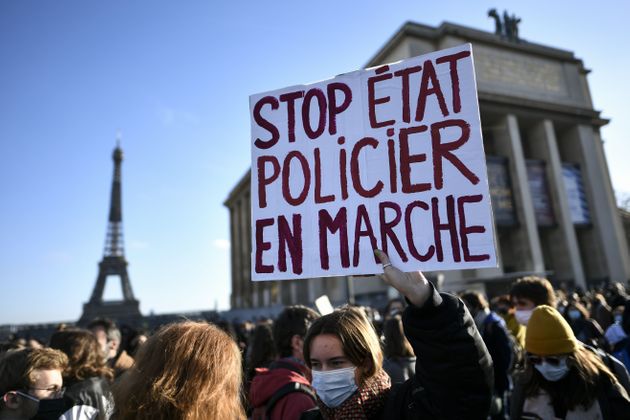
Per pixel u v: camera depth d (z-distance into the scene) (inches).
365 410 106.7
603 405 131.4
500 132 2048.5
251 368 177.8
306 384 137.9
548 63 2233.0
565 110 2134.6
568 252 1935.3
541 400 141.8
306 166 125.0
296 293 2536.9
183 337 76.1
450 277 1594.5
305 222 121.5
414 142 116.0
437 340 81.7
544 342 137.6
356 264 113.8
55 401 133.8
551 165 2054.6
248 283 3447.3
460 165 110.7
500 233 1955.0
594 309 402.0
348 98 125.3
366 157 119.6
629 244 2539.4
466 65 115.6
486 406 81.8
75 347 152.9
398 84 121.0
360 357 109.3
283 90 133.0
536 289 204.7
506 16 2260.1
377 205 115.6
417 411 88.7
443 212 109.7
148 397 68.7
